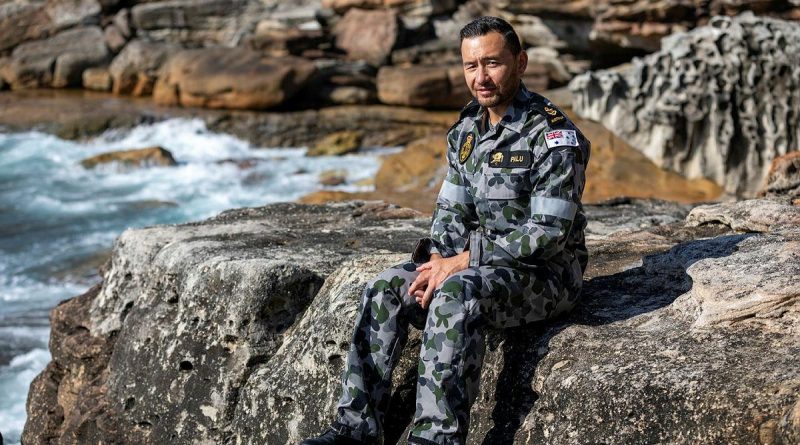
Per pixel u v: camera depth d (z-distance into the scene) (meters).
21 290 9.94
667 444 2.92
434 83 16.41
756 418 2.80
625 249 4.48
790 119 11.77
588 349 3.31
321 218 5.70
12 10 21.25
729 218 4.68
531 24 16.25
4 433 6.62
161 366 4.44
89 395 4.80
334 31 18.56
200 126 16.81
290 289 4.21
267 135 16.52
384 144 16.22
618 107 12.68
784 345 3.11
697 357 3.12
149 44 19.56
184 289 4.49
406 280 3.36
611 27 14.57
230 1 20.06
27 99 19.06
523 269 3.30
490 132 3.36
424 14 18.06
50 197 13.80
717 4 13.52
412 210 5.86
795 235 3.98
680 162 12.30
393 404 3.57
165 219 12.81
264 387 3.94
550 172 3.24
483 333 3.22
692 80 12.10
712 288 3.43
